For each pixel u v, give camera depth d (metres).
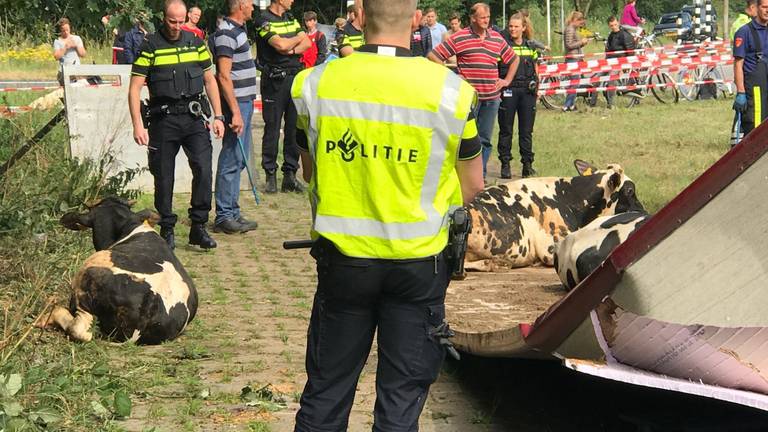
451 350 3.81
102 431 4.67
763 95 11.71
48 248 7.63
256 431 4.75
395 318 3.77
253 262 8.70
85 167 9.46
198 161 8.73
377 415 3.83
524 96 13.31
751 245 3.84
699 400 4.72
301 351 6.09
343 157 3.66
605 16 45.75
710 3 26.72
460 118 3.61
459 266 3.81
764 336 3.97
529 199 8.05
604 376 4.11
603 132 18.39
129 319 5.90
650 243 3.93
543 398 5.34
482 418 5.01
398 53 3.68
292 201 11.78
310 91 3.71
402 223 3.64
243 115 10.89
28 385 4.86
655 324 4.04
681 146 16.44
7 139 9.93
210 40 9.93
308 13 16.12
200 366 5.74
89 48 24.12
